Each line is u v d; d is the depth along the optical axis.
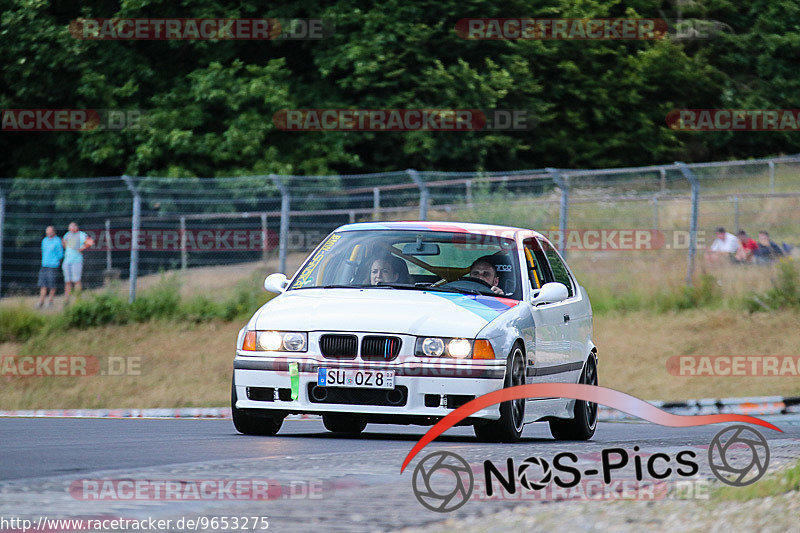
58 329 76.94
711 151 141.75
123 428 35.66
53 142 114.69
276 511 16.47
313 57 119.88
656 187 110.56
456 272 33.12
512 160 125.19
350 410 29.45
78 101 112.94
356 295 31.61
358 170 121.06
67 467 21.88
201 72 112.44
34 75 111.25
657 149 132.62
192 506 16.81
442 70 115.88
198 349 73.31
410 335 29.48
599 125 133.62
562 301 35.41
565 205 83.69
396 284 32.69
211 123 113.75
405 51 116.56
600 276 83.88
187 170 109.31
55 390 66.75
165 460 23.39
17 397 65.81
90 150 110.00
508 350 29.84
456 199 91.56
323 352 29.77
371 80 116.94
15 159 117.19
